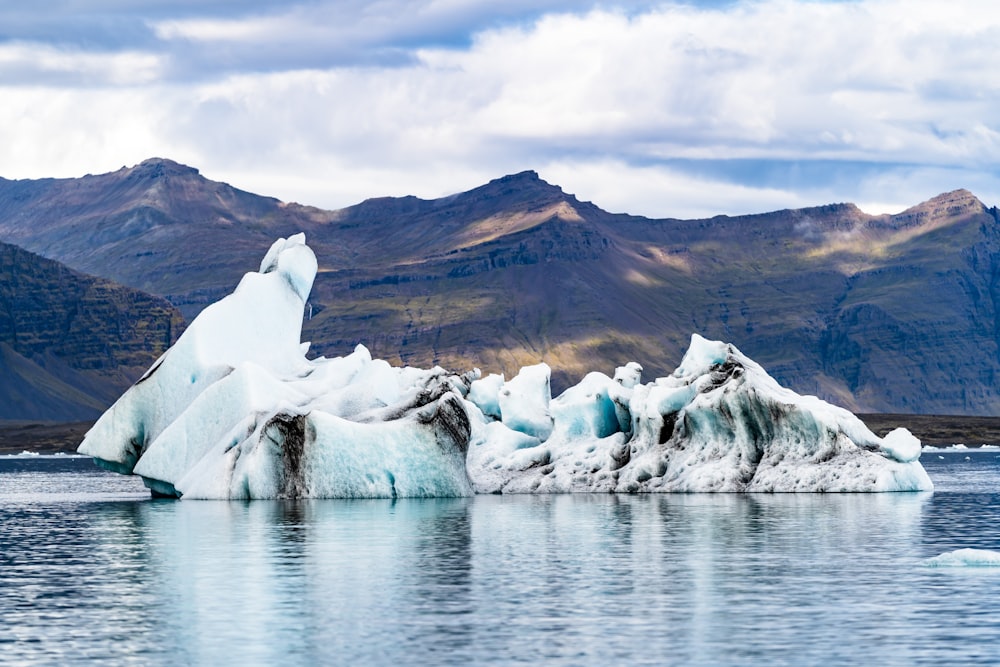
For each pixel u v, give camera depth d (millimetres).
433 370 109562
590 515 78750
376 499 90688
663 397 101625
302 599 45719
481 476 103062
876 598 45344
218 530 70312
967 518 78438
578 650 37188
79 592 47688
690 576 51250
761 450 98875
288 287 104438
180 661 36031
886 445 100938
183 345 97375
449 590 47688
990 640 38156
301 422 89312
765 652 36781
